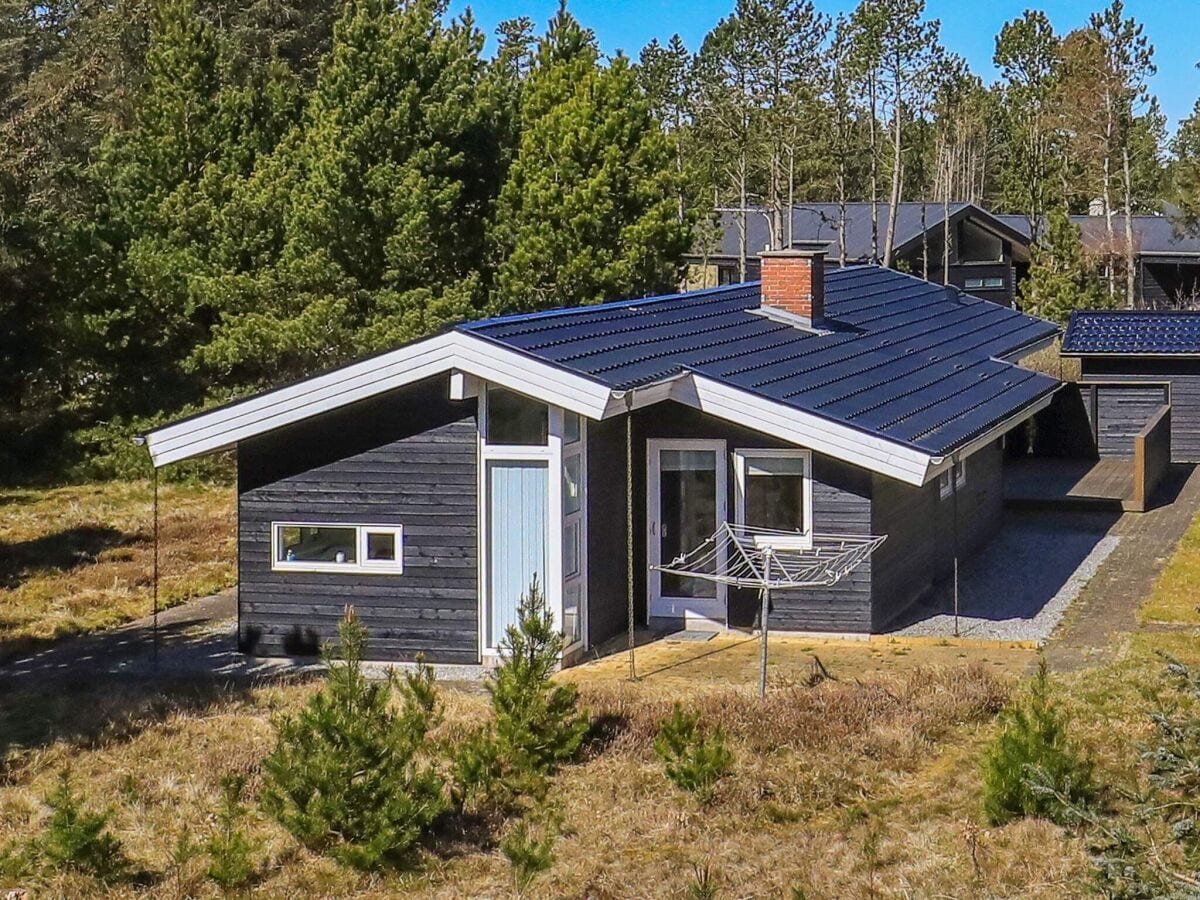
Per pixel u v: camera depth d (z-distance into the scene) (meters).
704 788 12.92
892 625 18.70
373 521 17.77
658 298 22.94
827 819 12.60
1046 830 11.90
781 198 60.09
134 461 32.75
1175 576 21.14
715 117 58.78
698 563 18.23
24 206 37.06
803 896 10.04
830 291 27.14
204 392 34.03
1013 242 52.72
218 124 35.00
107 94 47.34
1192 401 31.67
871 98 54.09
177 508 29.66
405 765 12.52
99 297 33.50
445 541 17.56
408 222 30.86
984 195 82.12
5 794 13.34
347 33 32.38
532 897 11.16
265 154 35.25
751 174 61.06
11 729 15.28
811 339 22.38
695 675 16.45
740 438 18.20
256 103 36.06
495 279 32.78
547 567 17.16
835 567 17.55
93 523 27.70
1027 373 25.22
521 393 16.89
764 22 61.94
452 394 16.91
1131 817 10.14
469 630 17.56
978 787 13.04
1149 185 70.88
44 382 34.91
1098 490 28.34
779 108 55.38
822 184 63.62
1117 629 18.20
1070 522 25.97
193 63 35.25
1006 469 31.48
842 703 14.88
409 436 17.59
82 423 34.72
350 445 17.78
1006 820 12.24
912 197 75.12
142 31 48.62
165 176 34.72
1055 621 18.78
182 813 12.89
